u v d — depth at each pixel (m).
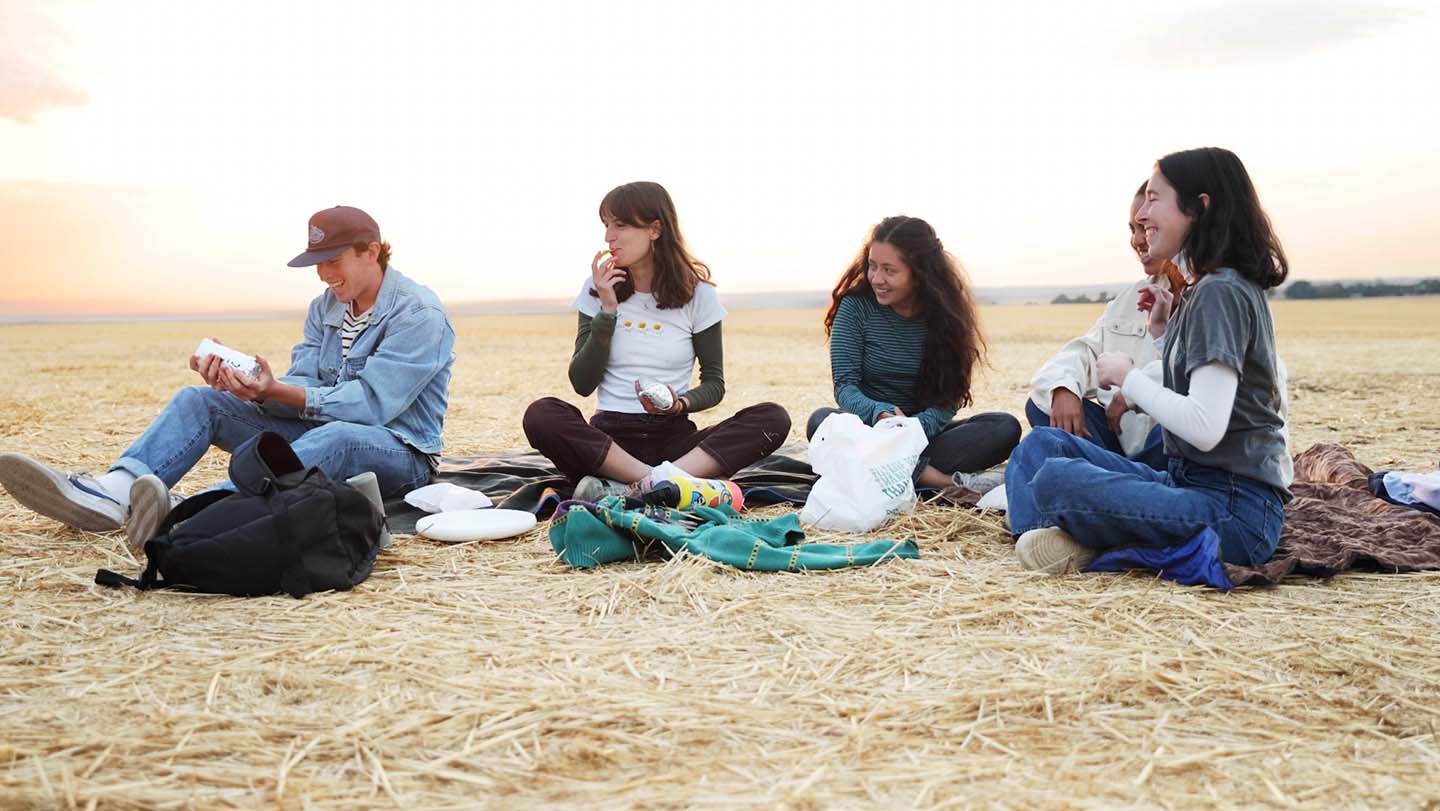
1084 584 3.36
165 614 3.03
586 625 2.98
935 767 2.07
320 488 3.36
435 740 2.19
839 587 3.36
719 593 3.28
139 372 13.30
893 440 4.42
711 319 5.01
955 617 3.00
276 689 2.46
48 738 2.13
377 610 3.10
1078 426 4.28
